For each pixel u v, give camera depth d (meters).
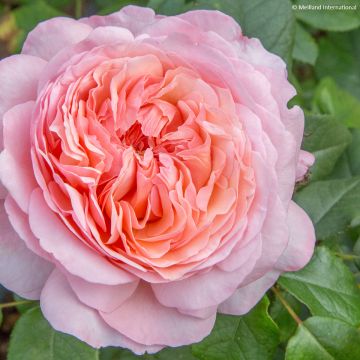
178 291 0.31
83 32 0.33
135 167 0.32
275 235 0.32
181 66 0.32
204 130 0.31
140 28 0.34
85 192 0.31
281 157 0.32
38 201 0.30
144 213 0.32
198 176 0.32
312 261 0.36
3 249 0.31
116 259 0.31
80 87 0.31
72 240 0.30
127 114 0.32
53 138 0.31
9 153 0.30
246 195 0.31
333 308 0.36
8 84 0.31
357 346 0.35
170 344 0.32
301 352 0.35
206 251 0.31
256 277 0.32
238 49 0.34
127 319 0.32
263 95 0.32
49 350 0.35
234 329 0.36
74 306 0.31
